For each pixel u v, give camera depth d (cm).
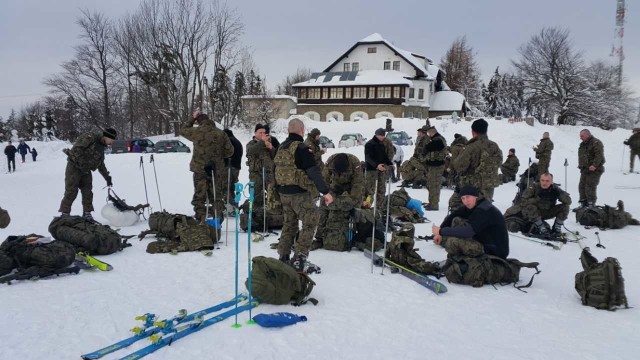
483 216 533
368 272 560
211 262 588
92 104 4906
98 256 606
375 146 824
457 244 529
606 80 5600
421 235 762
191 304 447
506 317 432
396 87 5056
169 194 1231
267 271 450
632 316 438
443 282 530
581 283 470
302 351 359
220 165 742
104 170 802
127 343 359
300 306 449
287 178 533
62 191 1305
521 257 640
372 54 5450
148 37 4091
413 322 417
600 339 388
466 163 742
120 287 489
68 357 340
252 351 356
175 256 614
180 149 3066
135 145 3275
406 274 543
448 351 364
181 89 4288
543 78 5394
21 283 492
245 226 769
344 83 5150
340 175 671
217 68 4256
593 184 977
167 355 346
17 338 367
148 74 4197
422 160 1023
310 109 5325
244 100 4441
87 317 411
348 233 662
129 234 741
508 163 1616
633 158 1748
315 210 545
